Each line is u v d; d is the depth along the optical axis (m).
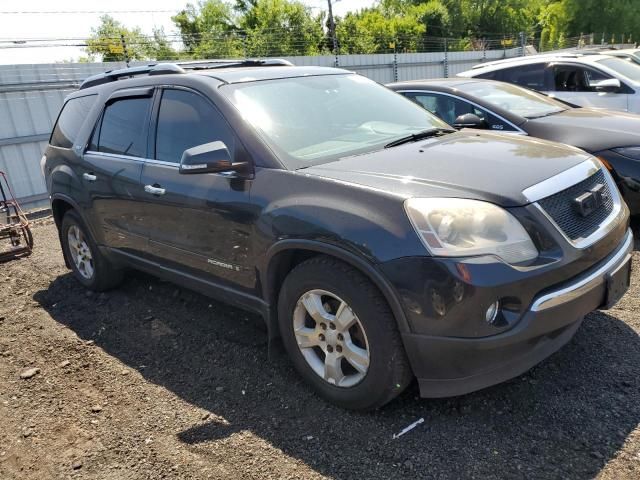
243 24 44.00
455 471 2.45
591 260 2.70
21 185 12.67
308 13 40.78
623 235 3.03
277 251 2.96
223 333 3.98
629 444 2.50
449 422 2.78
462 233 2.46
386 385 2.69
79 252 5.04
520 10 59.06
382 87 4.36
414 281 2.46
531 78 8.74
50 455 2.81
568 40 42.78
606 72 8.09
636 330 3.47
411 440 2.67
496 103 5.97
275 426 2.88
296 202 2.87
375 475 2.47
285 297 3.04
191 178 3.47
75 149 4.65
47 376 3.61
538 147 3.28
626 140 5.03
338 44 41.53
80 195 4.57
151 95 3.97
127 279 5.24
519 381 3.06
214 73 3.76
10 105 12.42
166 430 2.93
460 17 55.91
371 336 2.66
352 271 2.69
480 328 2.44
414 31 46.88
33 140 12.80
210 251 3.45
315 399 3.08
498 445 2.58
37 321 4.54
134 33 36.19
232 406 3.10
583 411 2.76
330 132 3.47
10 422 3.12
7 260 6.22
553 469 2.40
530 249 2.53
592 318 3.67
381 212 2.59
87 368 3.68
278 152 3.14
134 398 3.27
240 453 2.70
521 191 2.62
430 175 2.78
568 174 2.86
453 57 26.80
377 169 2.91
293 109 3.54
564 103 6.53
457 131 3.84
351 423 2.84
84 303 4.84
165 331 4.12
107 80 4.80
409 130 3.74
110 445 2.85
